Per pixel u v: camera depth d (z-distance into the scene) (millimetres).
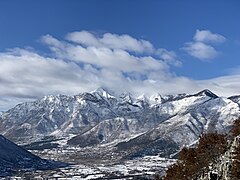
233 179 64375
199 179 74562
